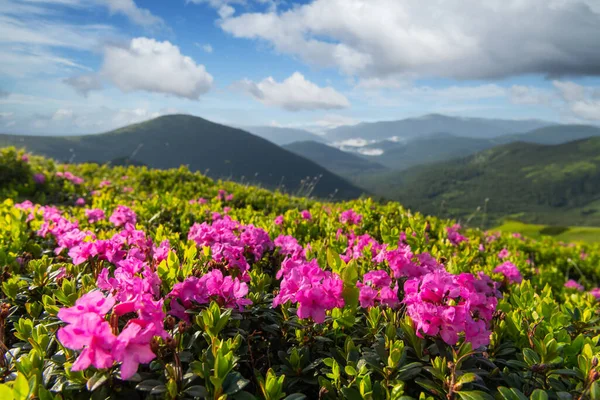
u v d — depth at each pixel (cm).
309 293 217
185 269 259
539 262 898
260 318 257
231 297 227
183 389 179
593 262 906
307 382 211
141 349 163
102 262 288
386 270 329
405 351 206
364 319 265
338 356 226
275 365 228
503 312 277
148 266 259
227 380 182
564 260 899
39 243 400
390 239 430
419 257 306
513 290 381
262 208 860
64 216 489
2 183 808
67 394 186
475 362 216
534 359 214
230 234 328
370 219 582
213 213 548
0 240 366
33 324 241
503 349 239
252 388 221
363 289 247
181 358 191
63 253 358
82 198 793
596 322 304
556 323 259
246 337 233
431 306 201
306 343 237
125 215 468
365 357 209
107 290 244
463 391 179
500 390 180
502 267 441
